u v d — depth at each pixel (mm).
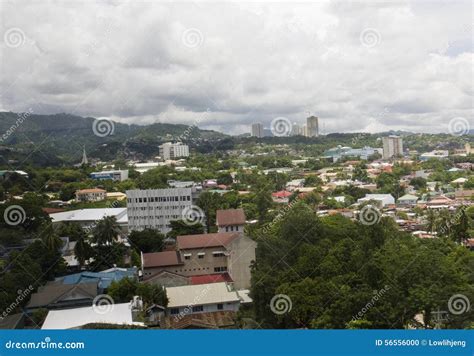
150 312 36562
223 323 35344
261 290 34688
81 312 31859
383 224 44406
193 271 47281
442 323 28578
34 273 42688
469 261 36344
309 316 31047
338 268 34562
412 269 30516
